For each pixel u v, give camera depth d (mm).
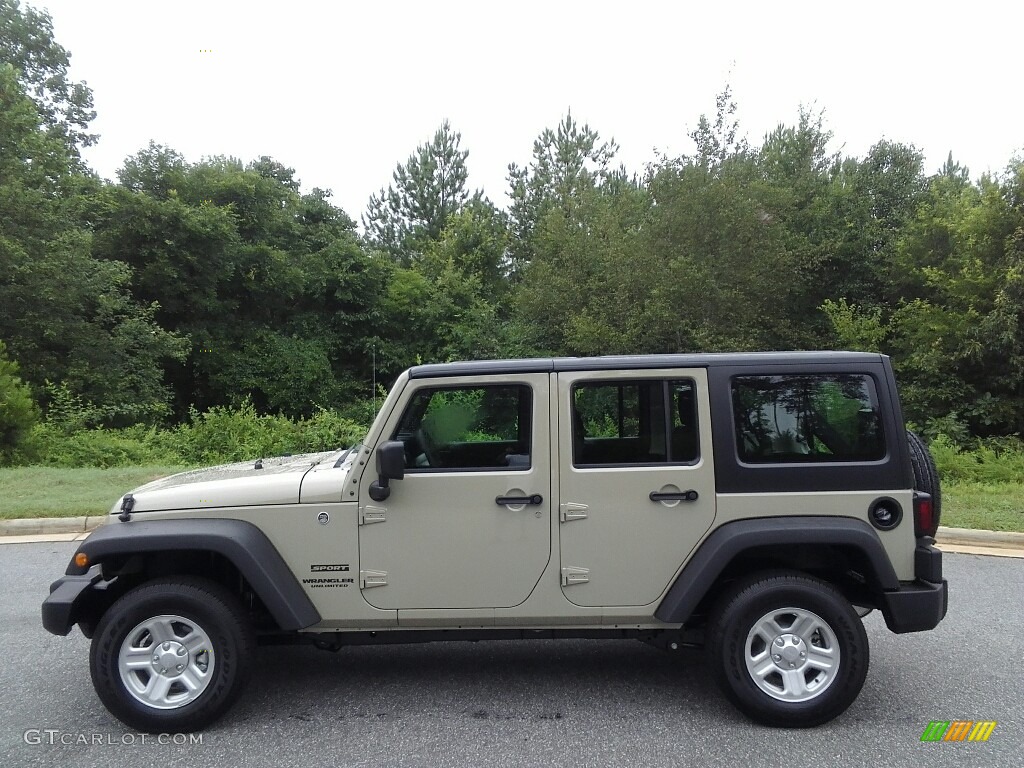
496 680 4309
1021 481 11484
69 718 3859
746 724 3727
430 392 3828
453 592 3766
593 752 3443
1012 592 5984
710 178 17750
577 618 3795
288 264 27203
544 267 22812
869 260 20109
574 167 35969
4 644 4910
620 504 3764
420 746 3512
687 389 3844
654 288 17797
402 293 29375
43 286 16812
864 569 3795
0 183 16844
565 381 3818
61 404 16344
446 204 40000
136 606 3637
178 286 23156
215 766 3340
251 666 3746
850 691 3633
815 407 3844
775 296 18781
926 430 16141
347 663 4594
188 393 25391
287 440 14945
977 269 16266
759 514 3762
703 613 3973
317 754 3441
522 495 3756
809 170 22594
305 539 3750
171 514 3770
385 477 3607
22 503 8766
